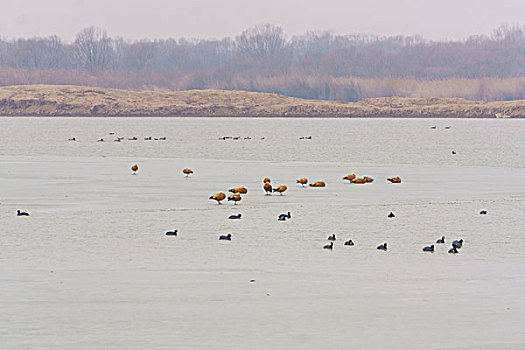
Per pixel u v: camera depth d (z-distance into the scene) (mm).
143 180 124562
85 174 135250
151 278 54031
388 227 77188
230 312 45594
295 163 168500
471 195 104500
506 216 85125
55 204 93375
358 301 48156
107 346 39594
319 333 41781
